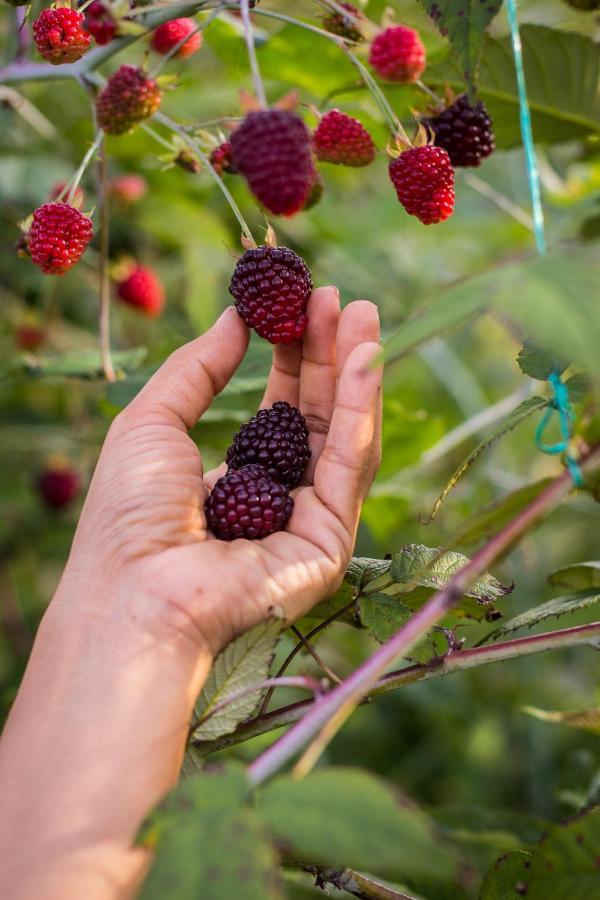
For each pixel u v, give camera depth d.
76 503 0.77
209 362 0.38
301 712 0.34
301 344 0.40
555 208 0.77
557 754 0.70
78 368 0.55
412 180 0.37
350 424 0.35
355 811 0.25
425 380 0.87
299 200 0.31
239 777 0.26
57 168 0.71
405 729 0.79
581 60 0.43
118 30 0.38
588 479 0.30
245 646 0.32
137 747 0.30
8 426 0.68
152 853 0.29
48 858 0.28
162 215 0.70
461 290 0.27
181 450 0.36
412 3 0.56
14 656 0.73
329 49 0.49
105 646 0.32
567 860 0.29
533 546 0.70
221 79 0.66
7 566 0.75
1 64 0.56
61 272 0.39
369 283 0.81
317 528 0.35
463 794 0.73
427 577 0.35
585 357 0.25
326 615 0.37
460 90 0.44
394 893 0.34
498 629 0.36
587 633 0.32
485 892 0.34
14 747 0.30
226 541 0.35
